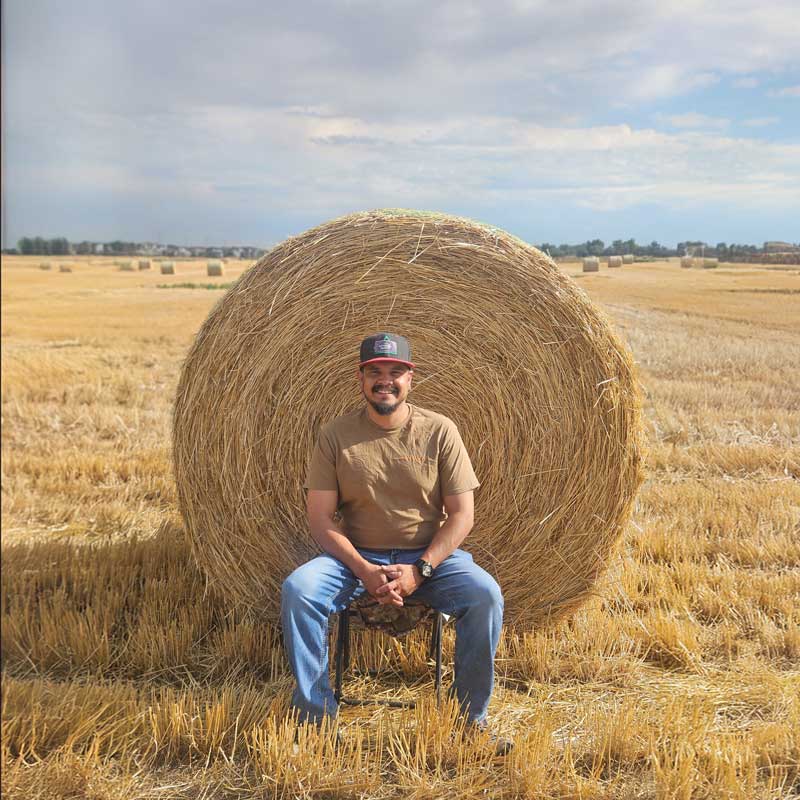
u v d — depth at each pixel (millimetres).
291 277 3383
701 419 4656
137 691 2877
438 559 2732
